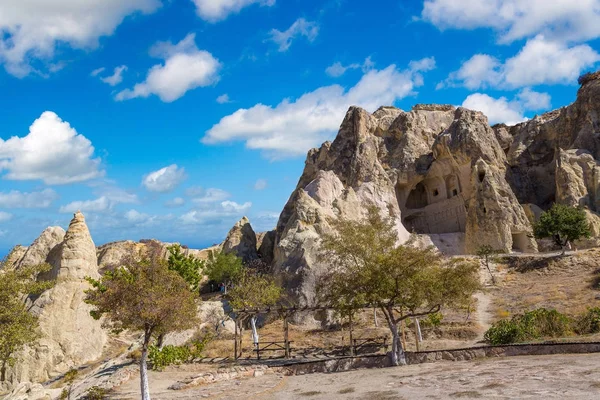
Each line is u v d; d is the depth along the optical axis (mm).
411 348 37188
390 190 75875
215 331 48344
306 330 47562
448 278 31750
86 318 47719
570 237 55625
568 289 45469
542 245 65562
